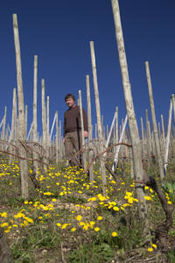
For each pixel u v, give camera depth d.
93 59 4.57
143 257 1.93
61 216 2.91
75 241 2.21
